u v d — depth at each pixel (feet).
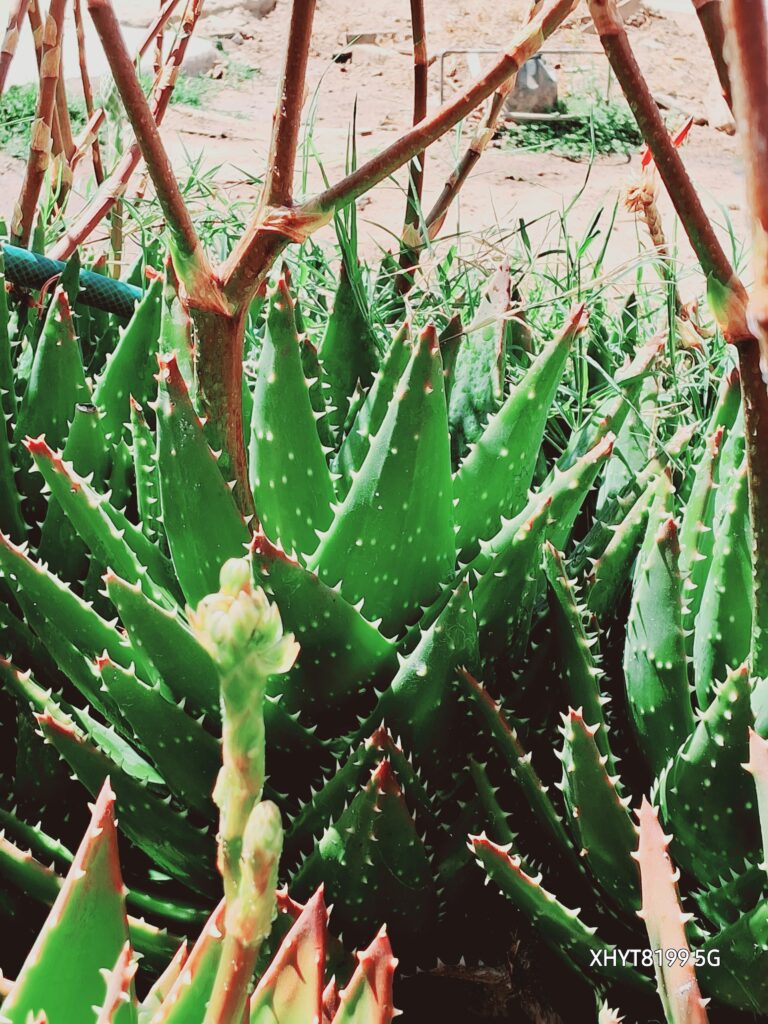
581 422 2.75
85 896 1.62
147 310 2.49
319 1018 1.61
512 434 2.19
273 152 1.98
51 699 2.20
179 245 1.98
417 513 2.09
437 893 2.12
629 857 1.99
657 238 3.11
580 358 2.98
